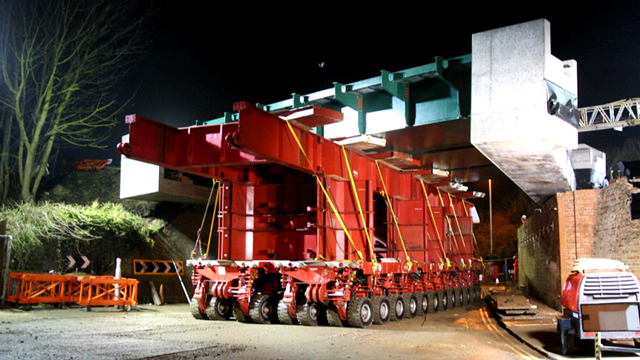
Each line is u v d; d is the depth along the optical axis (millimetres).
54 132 24203
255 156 13930
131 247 23078
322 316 15852
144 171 23375
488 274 34344
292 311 14641
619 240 13555
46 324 13336
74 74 24438
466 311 22375
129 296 18797
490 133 12805
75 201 25438
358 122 17781
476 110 13047
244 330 13367
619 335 9289
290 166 14625
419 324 16469
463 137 18797
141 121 13406
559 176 16750
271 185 17375
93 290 19094
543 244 20422
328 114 13828
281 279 14578
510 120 12617
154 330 12836
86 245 21312
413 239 21094
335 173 16547
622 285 9406
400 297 17922
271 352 9883
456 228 27188
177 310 19016
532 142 12711
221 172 16328
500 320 16234
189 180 24359
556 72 13078
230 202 16594
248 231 17094
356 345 11078
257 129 13125
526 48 12633
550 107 12602
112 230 22453
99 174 27859
